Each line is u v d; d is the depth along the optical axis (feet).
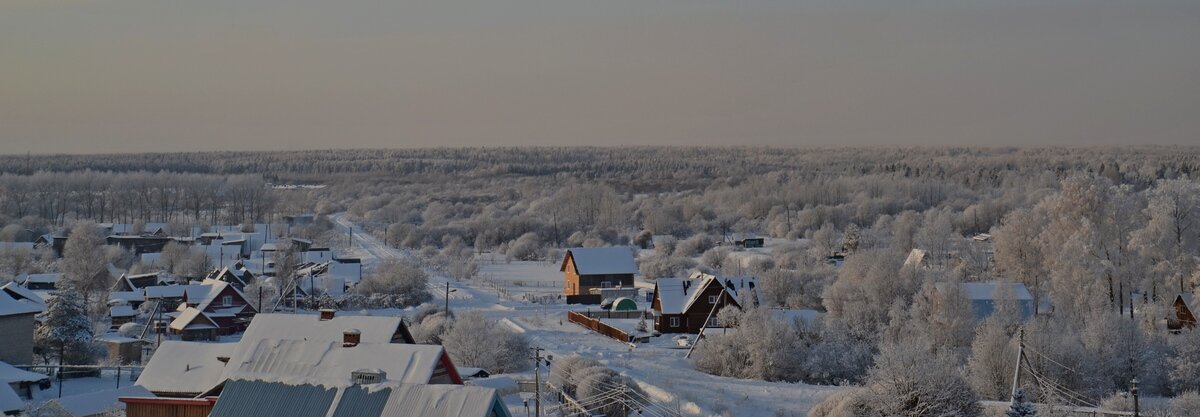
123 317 370.53
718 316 322.55
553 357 279.69
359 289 434.30
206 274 489.67
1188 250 324.19
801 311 320.09
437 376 151.43
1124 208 322.34
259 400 116.26
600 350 306.35
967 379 212.23
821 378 266.57
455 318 338.95
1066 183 330.95
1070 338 247.70
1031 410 181.98
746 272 476.13
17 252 508.12
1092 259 308.60
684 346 315.58
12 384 220.23
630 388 211.82
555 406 199.11
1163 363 253.85
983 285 312.91
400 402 111.65
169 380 179.52
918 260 428.15
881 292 319.06
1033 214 349.00
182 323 334.65
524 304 422.82
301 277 440.86
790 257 505.25
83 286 430.61
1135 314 307.17
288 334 186.19
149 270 497.46
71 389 232.32
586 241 642.63
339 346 155.53
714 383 245.45
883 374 189.06
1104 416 195.21
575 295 435.12
